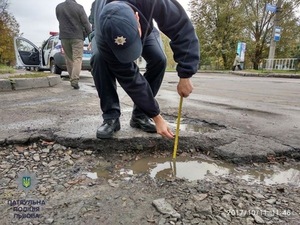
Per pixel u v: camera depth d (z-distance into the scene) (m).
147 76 2.11
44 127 2.26
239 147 1.99
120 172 1.69
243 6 21.03
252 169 1.78
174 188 1.50
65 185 1.50
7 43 18.94
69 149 1.96
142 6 1.44
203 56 22.19
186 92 1.76
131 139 1.99
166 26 1.55
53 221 1.20
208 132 2.29
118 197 1.39
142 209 1.29
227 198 1.40
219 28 21.22
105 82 1.94
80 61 4.89
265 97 4.88
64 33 4.70
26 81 4.79
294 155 1.96
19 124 2.38
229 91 5.85
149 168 1.76
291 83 8.25
